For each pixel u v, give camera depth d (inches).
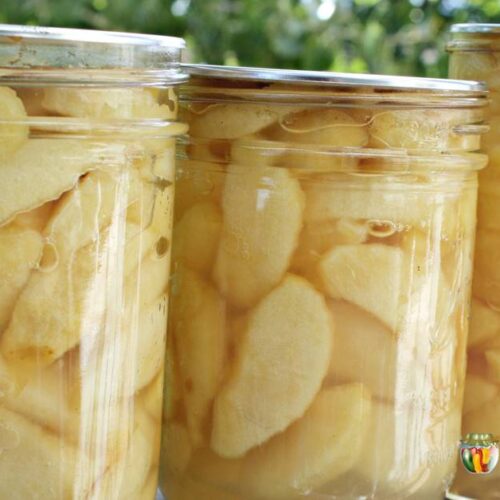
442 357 16.6
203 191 16.1
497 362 18.0
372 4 35.8
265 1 35.8
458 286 16.7
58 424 14.4
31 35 13.7
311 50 34.4
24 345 14.2
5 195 13.9
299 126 15.4
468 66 17.8
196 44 36.0
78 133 14.0
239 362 16.0
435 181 16.0
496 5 35.2
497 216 17.7
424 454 16.6
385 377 16.0
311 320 15.7
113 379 14.8
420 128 15.7
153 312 15.2
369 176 15.6
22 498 14.4
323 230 15.6
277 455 16.0
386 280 15.8
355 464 16.1
